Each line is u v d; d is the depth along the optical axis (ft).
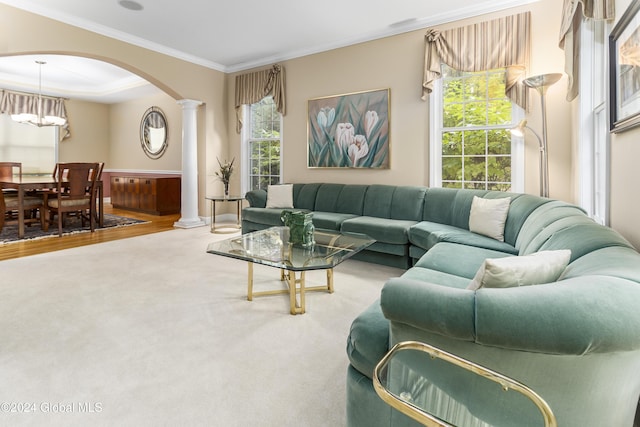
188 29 15.20
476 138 13.43
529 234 7.97
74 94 26.63
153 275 11.05
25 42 12.92
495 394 3.32
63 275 10.94
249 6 13.05
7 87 24.32
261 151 20.02
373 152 15.51
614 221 6.79
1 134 24.79
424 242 10.96
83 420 4.76
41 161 26.63
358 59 15.83
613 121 6.63
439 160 14.20
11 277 10.71
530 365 3.14
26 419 4.76
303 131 17.79
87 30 14.55
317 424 4.75
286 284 10.28
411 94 14.52
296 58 17.84
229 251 8.66
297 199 16.81
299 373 5.90
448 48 13.35
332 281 9.73
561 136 11.65
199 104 19.45
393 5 12.85
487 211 10.50
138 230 18.48
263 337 7.13
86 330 7.35
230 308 8.54
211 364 6.15
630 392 3.23
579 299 2.97
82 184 17.47
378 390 2.92
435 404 3.62
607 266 3.63
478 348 3.29
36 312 8.20
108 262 12.46
